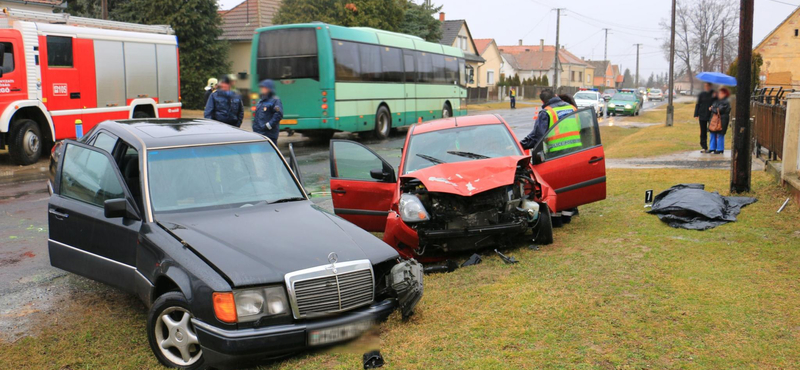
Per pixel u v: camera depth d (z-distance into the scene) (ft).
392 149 58.70
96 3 120.67
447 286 18.75
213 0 122.42
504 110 156.46
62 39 48.65
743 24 28.04
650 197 28.32
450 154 24.16
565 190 25.21
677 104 185.98
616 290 17.28
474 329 15.06
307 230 15.87
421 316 16.08
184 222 15.90
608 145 62.18
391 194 23.41
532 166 24.48
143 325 16.89
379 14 113.80
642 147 54.29
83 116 50.80
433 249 21.97
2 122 44.39
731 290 16.74
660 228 24.09
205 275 13.61
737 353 13.07
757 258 19.45
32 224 28.17
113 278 16.89
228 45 128.26
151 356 14.93
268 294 13.53
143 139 17.97
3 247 24.49
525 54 355.56
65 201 18.72
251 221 16.16
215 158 18.15
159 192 16.75
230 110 40.29
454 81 89.30
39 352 15.20
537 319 15.47
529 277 19.04
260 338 13.21
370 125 67.05
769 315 14.94
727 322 14.67
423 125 26.45
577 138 25.63
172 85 60.85
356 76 63.77
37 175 42.68
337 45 60.64
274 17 111.14
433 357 13.61
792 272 17.90
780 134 33.42
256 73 61.11
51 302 18.78
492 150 24.45
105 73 52.65
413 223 21.07
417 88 77.51
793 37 179.01
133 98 55.88
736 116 28.89
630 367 12.71
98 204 17.76
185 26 118.01
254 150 18.98
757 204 26.68
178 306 14.07
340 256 14.64
